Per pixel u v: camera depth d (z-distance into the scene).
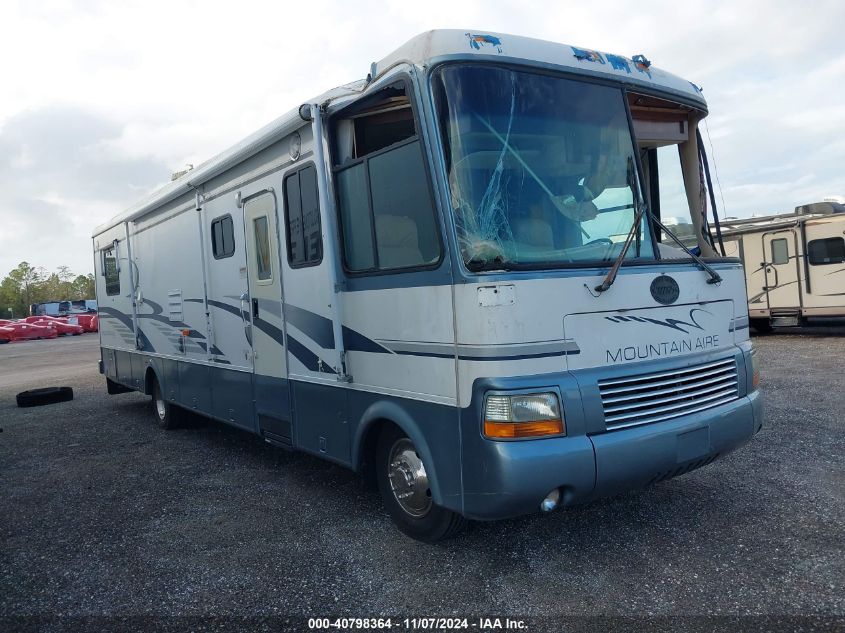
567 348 3.39
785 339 14.07
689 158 4.61
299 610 3.42
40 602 3.66
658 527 4.16
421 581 3.63
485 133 3.53
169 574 3.92
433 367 3.60
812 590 3.31
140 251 8.26
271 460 6.38
